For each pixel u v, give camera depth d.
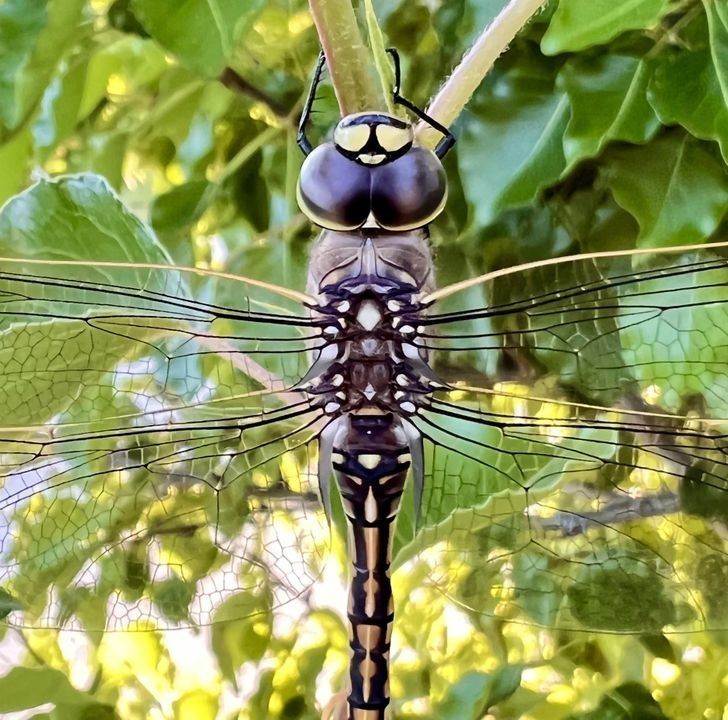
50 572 0.12
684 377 0.11
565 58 0.11
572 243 0.12
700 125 0.11
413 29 0.12
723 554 0.11
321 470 0.12
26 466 0.12
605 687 0.13
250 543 0.12
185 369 0.12
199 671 0.14
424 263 0.11
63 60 0.12
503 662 0.13
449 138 0.11
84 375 0.12
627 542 0.12
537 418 0.11
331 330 0.11
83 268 0.11
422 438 0.12
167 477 0.12
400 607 0.13
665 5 0.11
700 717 0.13
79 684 0.13
